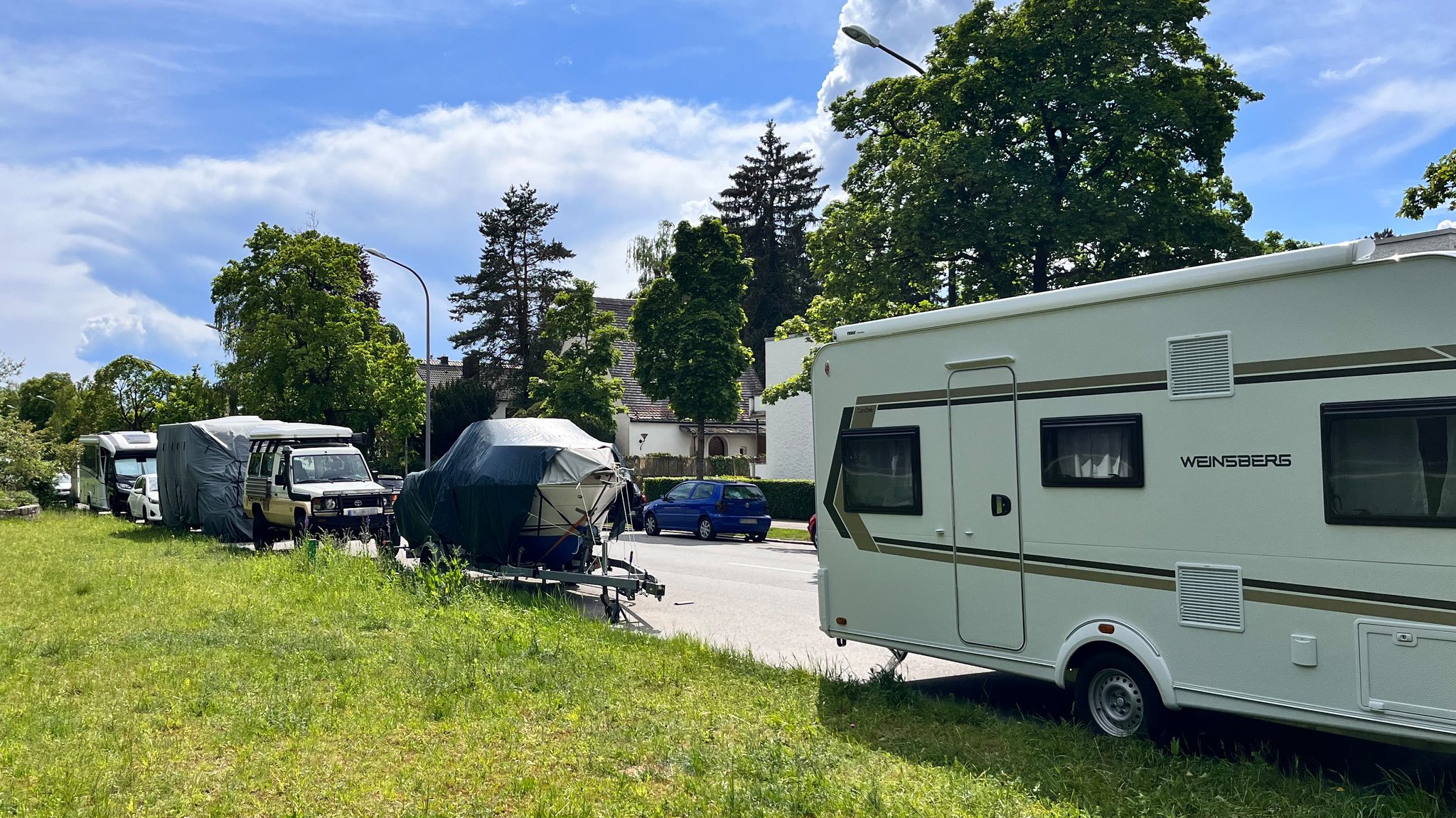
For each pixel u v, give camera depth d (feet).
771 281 214.69
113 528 84.64
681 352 129.18
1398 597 18.11
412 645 32.53
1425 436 17.89
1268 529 19.89
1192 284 21.21
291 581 46.16
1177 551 21.29
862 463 28.58
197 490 74.23
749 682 28.19
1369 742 22.97
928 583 26.66
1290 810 17.94
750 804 18.13
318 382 123.65
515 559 45.68
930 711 25.09
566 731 22.94
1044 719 24.97
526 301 208.95
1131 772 19.98
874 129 73.97
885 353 27.89
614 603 40.57
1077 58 62.90
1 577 49.42
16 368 101.55
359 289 128.88
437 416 171.83
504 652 31.01
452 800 18.51
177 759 20.93
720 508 79.77
